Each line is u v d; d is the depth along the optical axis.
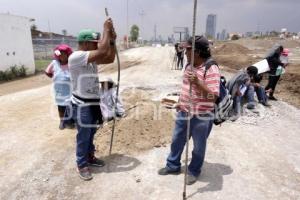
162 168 4.42
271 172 4.41
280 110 7.87
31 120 7.01
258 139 5.71
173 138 4.10
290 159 4.86
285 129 6.38
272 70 8.63
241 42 47.91
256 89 7.95
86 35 3.87
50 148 5.30
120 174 4.32
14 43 15.57
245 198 3.74
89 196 3.84
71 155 5.00
